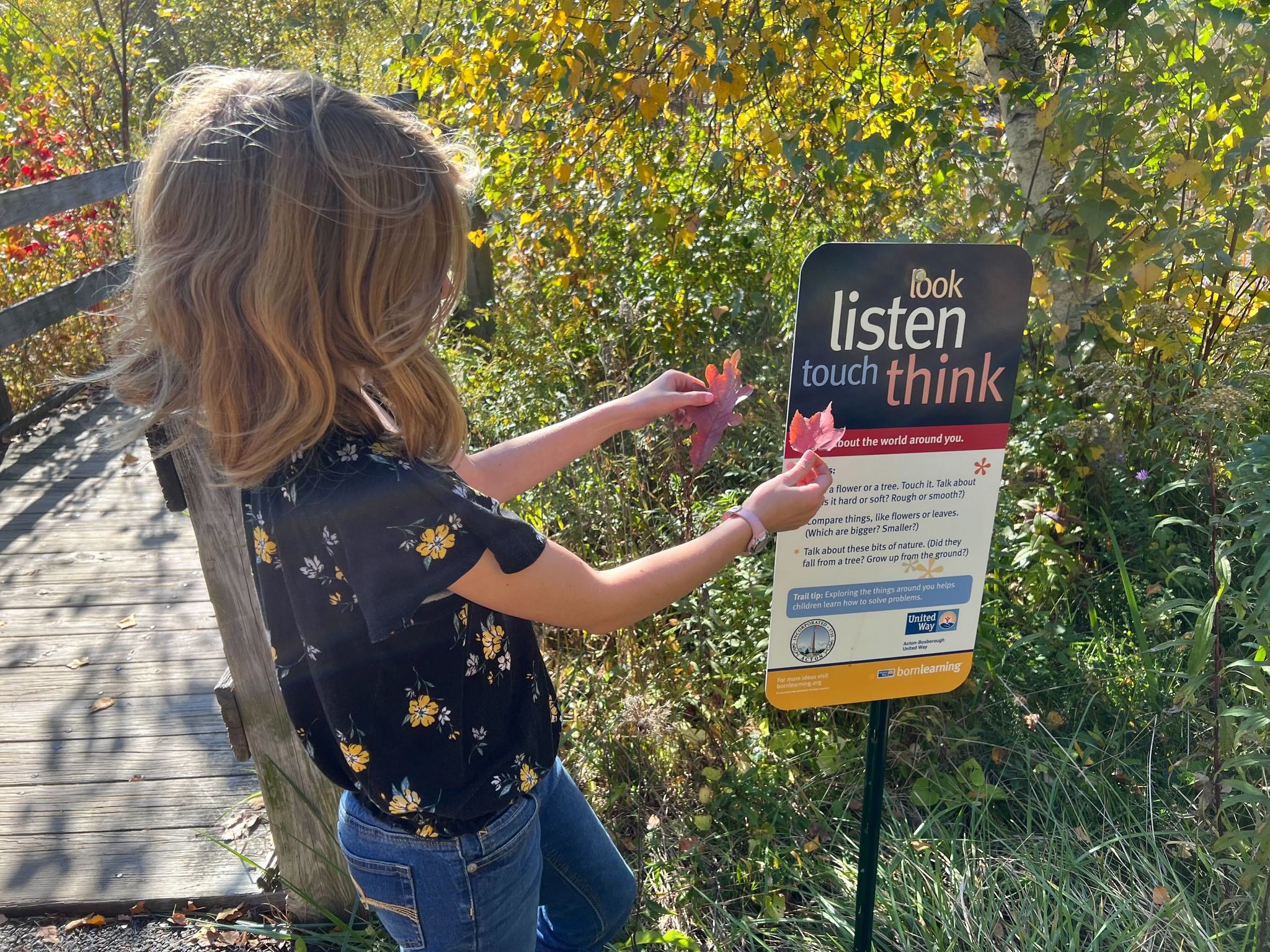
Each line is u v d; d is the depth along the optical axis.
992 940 2.00
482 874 1.23
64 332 6.19
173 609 3.59
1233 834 1.86
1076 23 2.72
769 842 2.28
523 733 1.26
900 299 1.43
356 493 1.04
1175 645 2.21
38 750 2.77
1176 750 2.40
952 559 1.60
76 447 5.29
